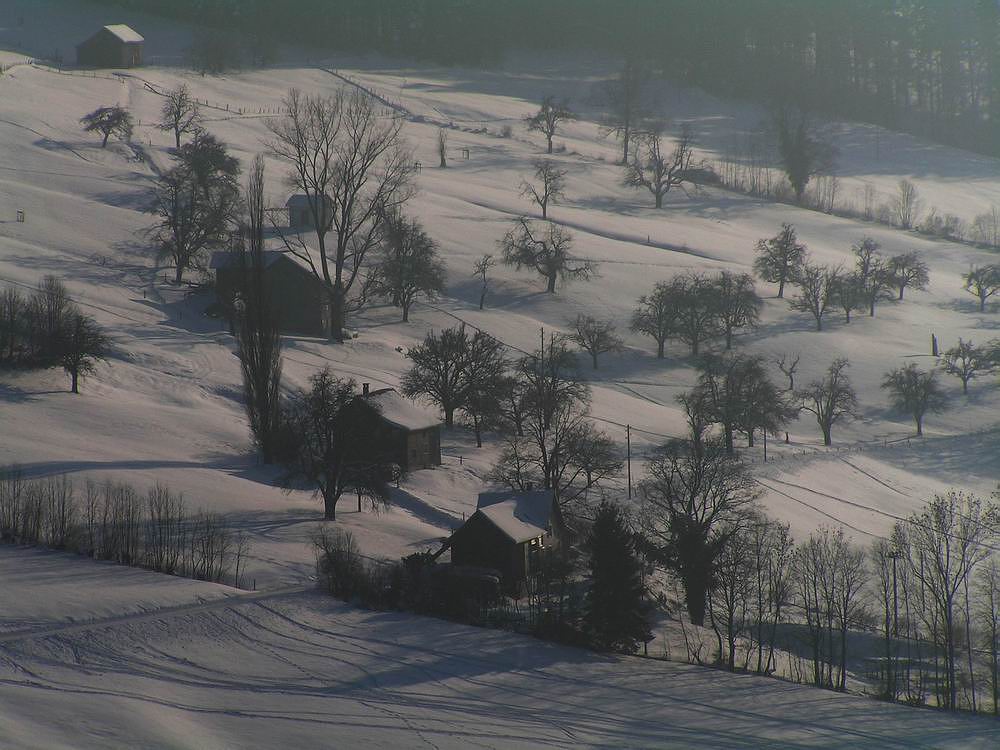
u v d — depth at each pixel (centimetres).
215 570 17525
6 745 10394
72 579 16125
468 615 17400
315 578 17850
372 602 17188
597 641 17200
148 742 11050
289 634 15150
